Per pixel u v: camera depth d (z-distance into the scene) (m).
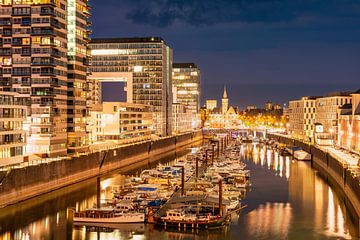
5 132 134.75
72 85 190.62
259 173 192.50
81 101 196.62
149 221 110.31
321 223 111.25
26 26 172.12
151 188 144.25
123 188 147.50
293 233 103.31
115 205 121.31
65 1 184.12
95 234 102.69
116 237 100.81
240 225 109.81
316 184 164.38
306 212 122.19
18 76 173.50
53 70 174.50
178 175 172.88
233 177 167.62
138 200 127.38
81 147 193.38
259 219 115.25
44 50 172.00
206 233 103.75
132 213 111.44
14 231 103.19
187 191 139.75
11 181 126.19
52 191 148.00
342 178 151.12
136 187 146.38
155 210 117.31
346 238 99.75
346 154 191.12
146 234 103.06
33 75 172.88
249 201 135.88
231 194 136.75
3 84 173.62
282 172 195.75
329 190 152.75
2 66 173.88
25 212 119.06
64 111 184.50
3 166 132.38
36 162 145.25
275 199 138.50
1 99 134.12
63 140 183.12
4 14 172.62
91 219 109.81
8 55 173.62
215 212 114.81
